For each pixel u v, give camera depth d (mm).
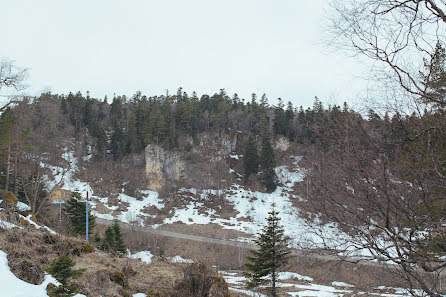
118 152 64125
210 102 81688
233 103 82812
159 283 8555
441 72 3135
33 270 6441
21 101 23359
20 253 7137
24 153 26797
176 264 10359
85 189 49875
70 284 6406
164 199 52156
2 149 21000
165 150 60000
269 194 50500
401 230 3436
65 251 8742
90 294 6668
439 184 3145
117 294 7152
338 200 3463
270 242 16688
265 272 16797
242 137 66812
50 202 30312
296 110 63438
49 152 36375
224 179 56906
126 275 8539
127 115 77062
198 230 39312
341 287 17672
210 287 8242
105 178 56750
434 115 3191
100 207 44750
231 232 38625
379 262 4066
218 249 31156
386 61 3225
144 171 60375
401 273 4141
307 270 21781
